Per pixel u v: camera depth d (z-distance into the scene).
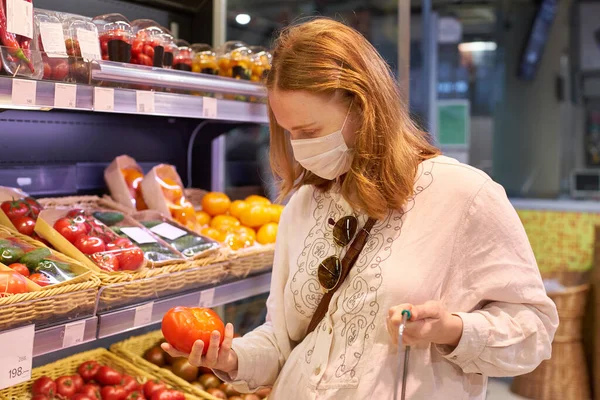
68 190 2.12
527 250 1.16
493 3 5.91
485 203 1.15
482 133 6.12
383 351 1.15
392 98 1.16
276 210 2.26
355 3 4.27
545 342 1.15
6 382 1.23
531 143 5.92
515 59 5.95
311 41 1.13
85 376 1.96
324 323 1.22
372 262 1.18
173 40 1.90
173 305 1.65
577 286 4.05
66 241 1.62
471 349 1.08
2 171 1.92
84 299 1.40
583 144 5.74
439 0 5.93
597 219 4.12
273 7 3.54
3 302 1.23
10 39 1.34
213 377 2.17
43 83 1.35
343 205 1.26
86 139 2.17
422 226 1.16
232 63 2.03
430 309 1.04
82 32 1.56
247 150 2.76
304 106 1.12
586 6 5.61
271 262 2.00
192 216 2.13
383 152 1.14
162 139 2.45
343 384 1.16
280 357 1.35
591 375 3.90
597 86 5.64
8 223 1.71
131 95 1.57
